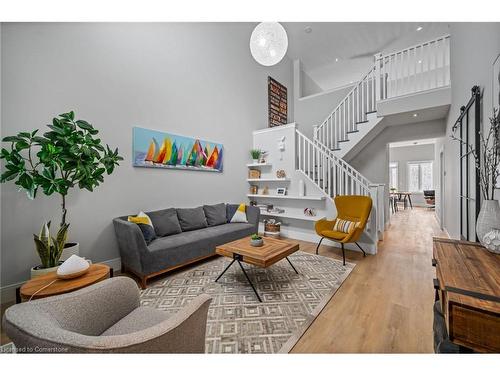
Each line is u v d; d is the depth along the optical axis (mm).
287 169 4594
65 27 2498
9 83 2158
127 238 2492
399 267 2902
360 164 5586
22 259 2234
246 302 2082
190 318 972
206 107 4102
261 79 5504
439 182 5922
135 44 3104
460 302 791
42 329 764
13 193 2186
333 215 3949
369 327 1711
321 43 5789
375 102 4660
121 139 2961
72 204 2555
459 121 2877
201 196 4031
